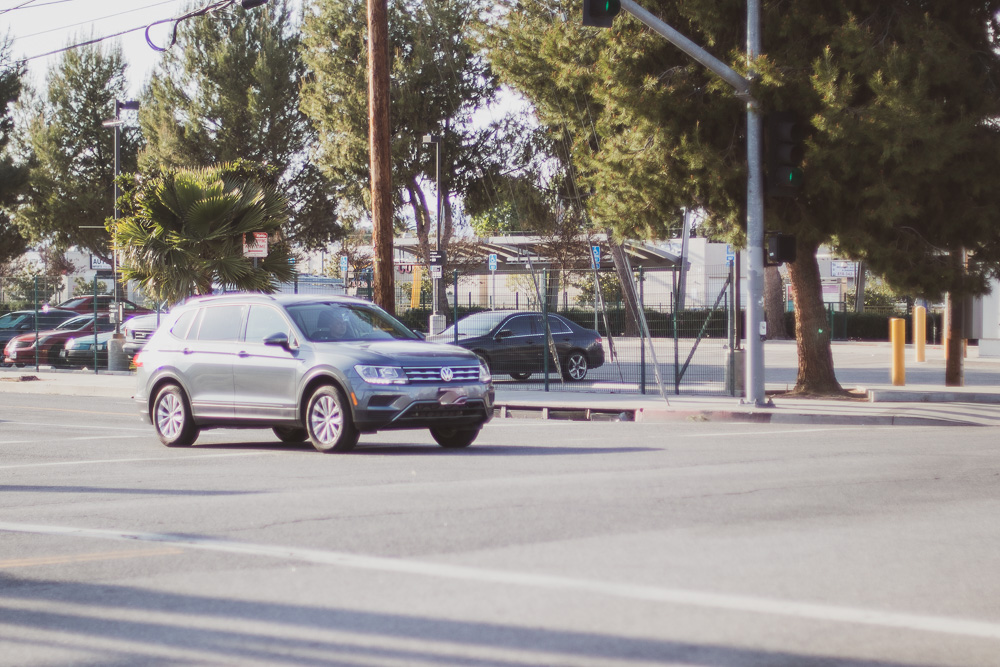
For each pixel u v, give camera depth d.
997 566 8.22
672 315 27.20
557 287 32.06
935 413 21.69
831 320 60.41
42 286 42.62
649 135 24.59
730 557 8.49
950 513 10.48
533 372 29.77
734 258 26.28
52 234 77.12
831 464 14.30
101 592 7.60
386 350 15.95
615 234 26.48
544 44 26.19
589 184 28.42
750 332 23.09
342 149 61.94
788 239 22.58
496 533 9.45
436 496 11.52
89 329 39.72
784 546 8.91
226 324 17.34
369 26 25.94
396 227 72.25
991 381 30.30
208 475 13.63
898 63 21.67
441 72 62.66
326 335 16.69
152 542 9.30
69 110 75.56
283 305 16.89
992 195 23.17
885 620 6.75
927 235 24.12
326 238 73.06
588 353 30.41
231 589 7.61
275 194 30.05
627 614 6.85
